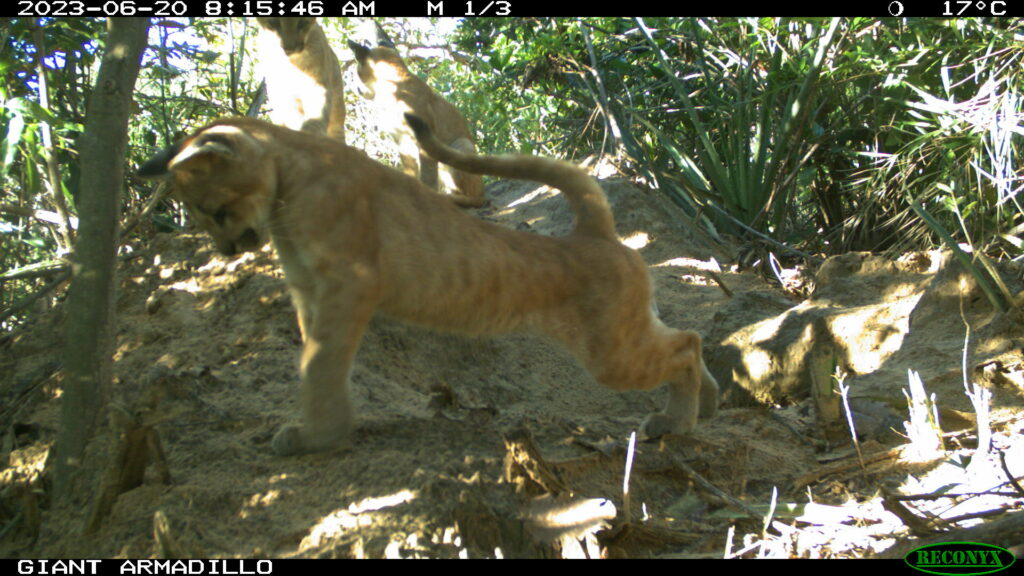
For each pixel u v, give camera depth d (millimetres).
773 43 5004
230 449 2533
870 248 4703
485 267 2621
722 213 4703
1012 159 3947
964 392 2971
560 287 2695
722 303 3795
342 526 2234
